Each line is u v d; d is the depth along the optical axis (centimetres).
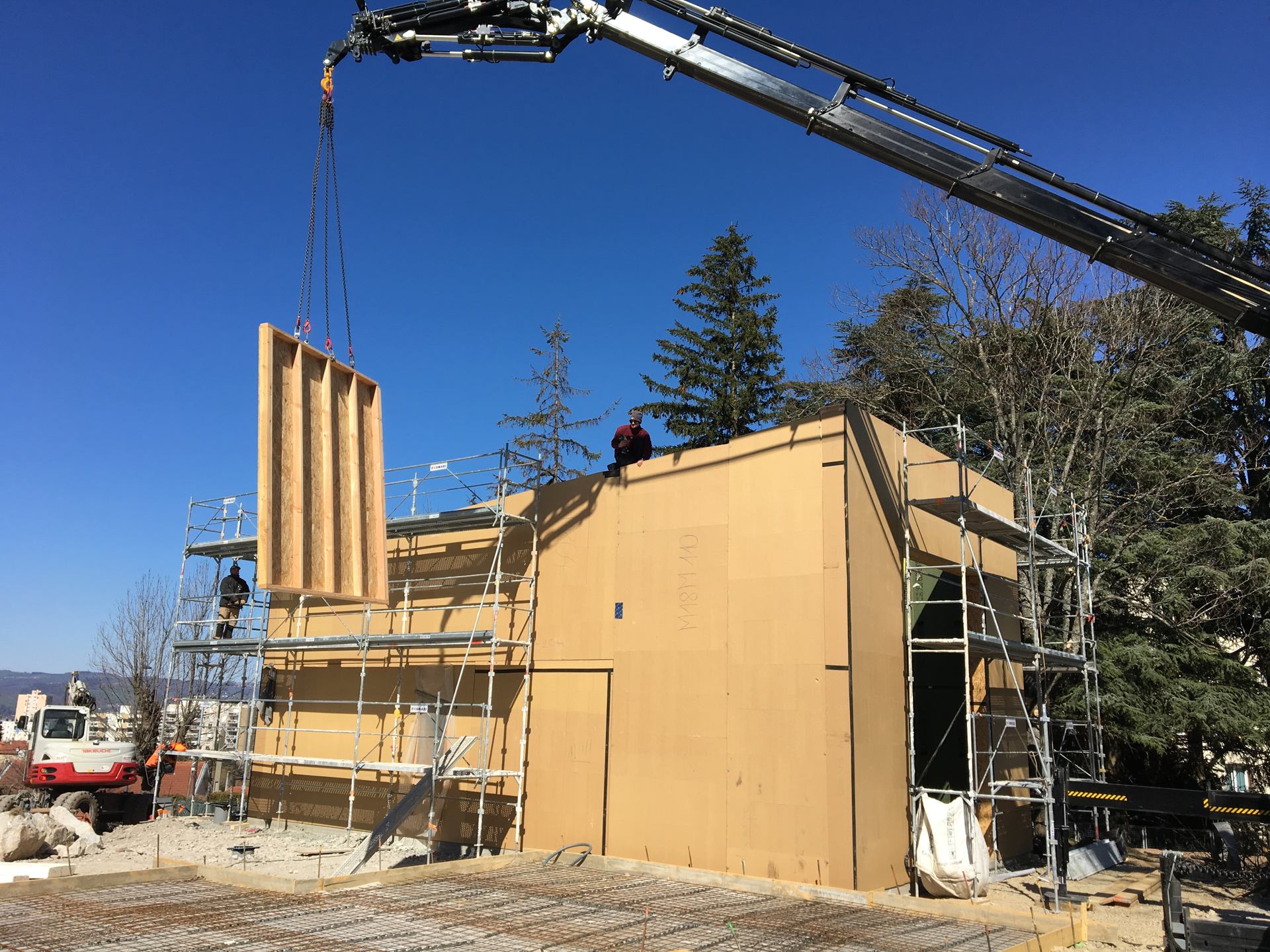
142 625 2919
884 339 2522
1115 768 2009
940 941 789
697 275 3259
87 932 730
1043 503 2027
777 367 3189
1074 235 780
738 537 1176
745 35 924
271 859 1320
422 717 1484
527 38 1044
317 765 1485
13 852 1294
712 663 1166
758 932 805
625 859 1158
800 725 1071
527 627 1390
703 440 3080
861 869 1009
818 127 884
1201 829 1752
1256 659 2019
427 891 980
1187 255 749
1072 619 1905
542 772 1318
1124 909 1053
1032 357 2203
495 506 1474
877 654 1117
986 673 1407
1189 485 2164
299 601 1745
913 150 844
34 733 1772
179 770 2275
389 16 1076
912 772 1117
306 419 1040
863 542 1113
